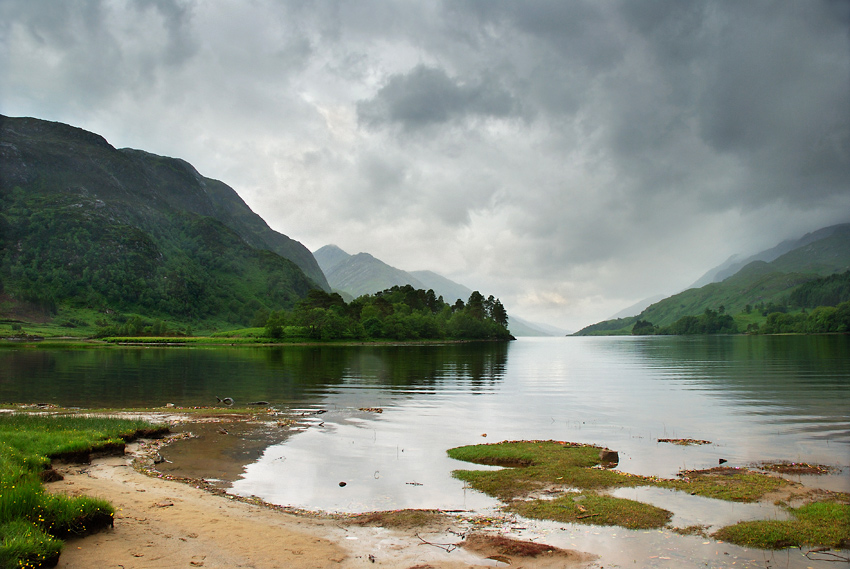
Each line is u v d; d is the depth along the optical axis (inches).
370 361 4753.9
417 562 607.2
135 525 683.4
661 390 2509.8
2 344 7637.8
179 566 566.6
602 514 761.0
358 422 1589.6
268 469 1050.1
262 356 5511.8
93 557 574.2
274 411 1803.6
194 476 998.4
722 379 3019.2
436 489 912.3
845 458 1128.2
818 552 631.2
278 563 591.8
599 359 5526.6
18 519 582.9
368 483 951.0
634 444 1277.1
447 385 2738.7
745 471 1016.2
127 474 984.3
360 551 637.9
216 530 686.5
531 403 2031.3
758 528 689.6
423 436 1378.0
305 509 807.7
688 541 668.7
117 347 7549.2
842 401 2039.9
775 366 3914.9
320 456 1156.5
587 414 1763.0
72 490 822.5
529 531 705.6
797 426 1524.4
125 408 1877.5
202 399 2149.4
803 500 825.5
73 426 1279.5
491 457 1117.1
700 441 1306.6
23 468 836.0
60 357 5172.2
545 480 946.1
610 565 601.3
